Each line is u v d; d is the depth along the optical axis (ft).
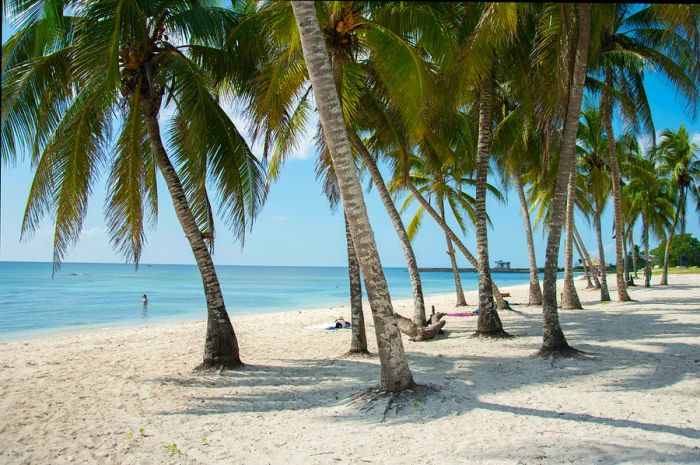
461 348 34.60
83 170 27.58
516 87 39.68
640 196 99.86
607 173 81.61
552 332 30.09
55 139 28.25
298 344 41.75
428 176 70.18
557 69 29.48
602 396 21.01
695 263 253.85
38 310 85.56
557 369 26.50
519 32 36.06
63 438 19.45
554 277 30.25
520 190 68.08
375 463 15.35
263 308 94.27
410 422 18.51
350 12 29.04
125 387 27.50
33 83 26.45
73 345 43.39
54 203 27.12
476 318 56.54
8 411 23.27
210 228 33.83
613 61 49.39
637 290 98.58
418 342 38.73
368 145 45.32
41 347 42.50
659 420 17.60
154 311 85.35
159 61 29.30
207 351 31.32
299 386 26.45
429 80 30.37
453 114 42.24
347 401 21.93
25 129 26.11
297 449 16.94
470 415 18.94
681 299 69.26
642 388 22.00
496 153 50.31
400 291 158.30
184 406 23.49
